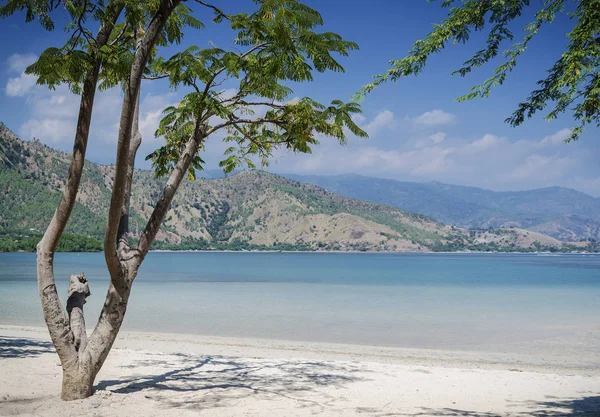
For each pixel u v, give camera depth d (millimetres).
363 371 11086
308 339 18562
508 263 160750
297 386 8992
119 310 7121
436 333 20359
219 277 67375
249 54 6582
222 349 15438
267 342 17453
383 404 7848
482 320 24500
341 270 95250
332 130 6371
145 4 6352
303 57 5750
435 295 40062
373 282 58656
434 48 5082
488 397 8727
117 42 7004
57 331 6926
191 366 10945
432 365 13508
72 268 86375
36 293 36750
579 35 4750
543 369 13281
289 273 81062
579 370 13250
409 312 27734
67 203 6391
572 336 19750
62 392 7098
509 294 41562
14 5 5801
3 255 154750
